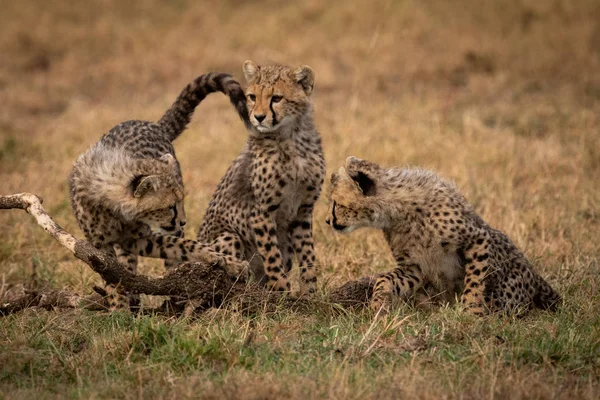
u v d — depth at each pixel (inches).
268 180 424.8
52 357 317.7
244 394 278.1
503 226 494.0
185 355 311.9
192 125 775.7
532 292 391.5
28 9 1115.9
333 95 862.5
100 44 1040.2
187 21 1085.1
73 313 369.1
